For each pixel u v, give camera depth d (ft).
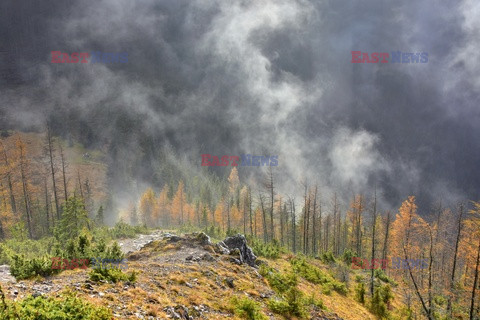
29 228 163.12
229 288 53.42
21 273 39.83
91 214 257.55
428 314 92.79
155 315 33.63
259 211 230.07
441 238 151.02
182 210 273.54
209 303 43.24
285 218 235.20
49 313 24.73
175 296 42.09
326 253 139.23
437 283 123.13
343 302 82.02
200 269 58.29
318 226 212.43
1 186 186.39
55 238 107.65
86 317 26.45
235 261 71.46
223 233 172.55
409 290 117.70
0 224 163.63
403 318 91.50
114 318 29.53
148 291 40.73
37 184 272.10
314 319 54.85
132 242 126.93
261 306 49.98
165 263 60.13
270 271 73.97
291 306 52.49
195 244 81.05
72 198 119.34
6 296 30.73
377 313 85.61
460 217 106.32
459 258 131.54
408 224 134.00
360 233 184.03
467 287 98.73
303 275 93.66
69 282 38.50
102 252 55.31
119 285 40.01
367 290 110.11
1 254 73.82
